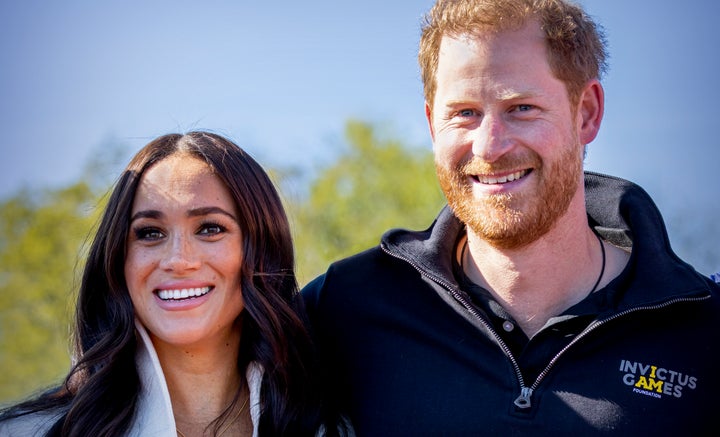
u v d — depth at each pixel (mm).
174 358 2930
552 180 2867
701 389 2717
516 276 2961
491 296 2986
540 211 2865
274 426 2895
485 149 2842
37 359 14305
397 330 3031
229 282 2895
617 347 2775
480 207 2906
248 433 2973
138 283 2832
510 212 2865
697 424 2682
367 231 13328
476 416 2766
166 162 2875
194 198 2826
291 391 2957
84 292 2945
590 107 3033
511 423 2725
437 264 3039
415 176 13898
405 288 3117
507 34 2848
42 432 2732
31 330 14281
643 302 2770
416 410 2844
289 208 4203
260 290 2965
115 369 2814
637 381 2721
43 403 2809
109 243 2861
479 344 2883
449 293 2996
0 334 14234
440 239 3100
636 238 3004
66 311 3273
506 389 2777
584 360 2771
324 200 13414
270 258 3023
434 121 3043
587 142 3041
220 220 2865
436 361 2908
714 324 2795
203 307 2840
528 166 2852
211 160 2896
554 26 2869
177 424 2926
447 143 2941
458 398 2812
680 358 2742
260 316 2924
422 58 3096
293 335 3012
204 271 2842
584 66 2941
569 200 2904
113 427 2732
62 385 2867
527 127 2846
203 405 2955
